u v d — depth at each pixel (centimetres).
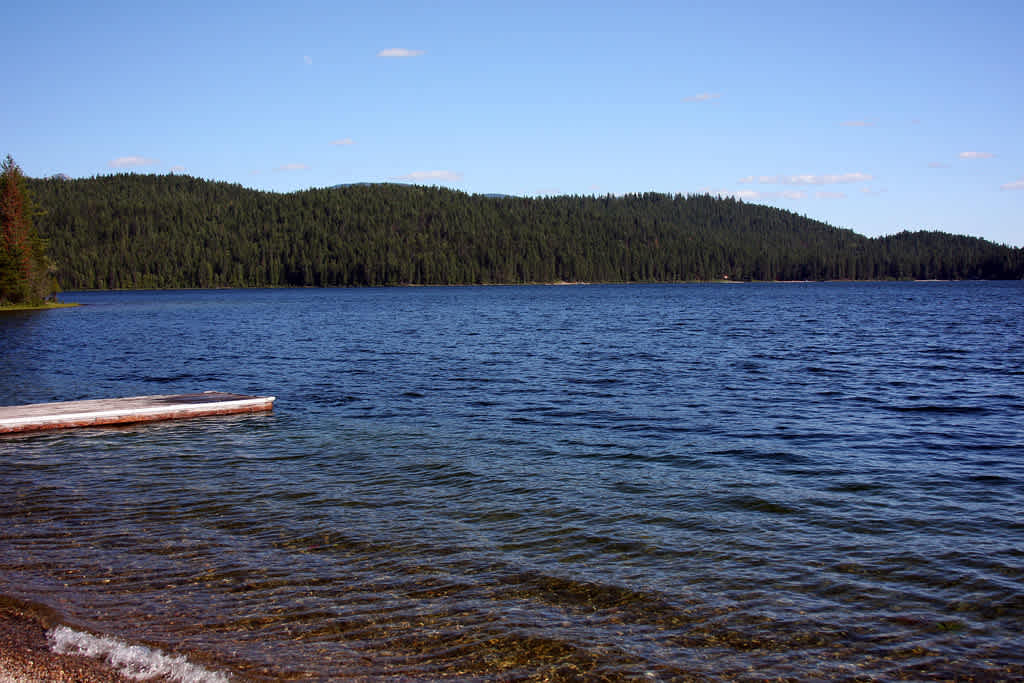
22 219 8725
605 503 1154
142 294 16675
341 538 1009
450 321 6062
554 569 905
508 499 1177
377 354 3416
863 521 1071
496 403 2080
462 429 1730
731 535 1016
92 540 1011
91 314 7506
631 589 851
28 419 1716
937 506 1138
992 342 3878
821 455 1462
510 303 10238
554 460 1427
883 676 683
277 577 885
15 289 8688
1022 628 763
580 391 2278
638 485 1252
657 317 6519
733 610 802
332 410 1991
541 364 2981
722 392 2250
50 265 9406
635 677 682
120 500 1191
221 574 895
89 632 756
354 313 7625
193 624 773
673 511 1116
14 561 937
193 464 1420
